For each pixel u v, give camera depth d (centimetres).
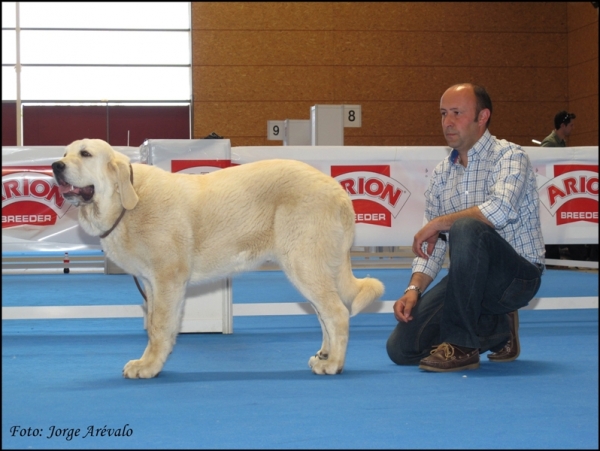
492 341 368
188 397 288
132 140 1731
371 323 539
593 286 779
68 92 1712
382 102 1688
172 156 462
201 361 377
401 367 361
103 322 540
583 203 552
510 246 349
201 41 1659
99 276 889
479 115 368
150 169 339
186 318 477
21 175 537
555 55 1717
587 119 1639
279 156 499
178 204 328
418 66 1692
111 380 324
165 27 1719
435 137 1702
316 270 330
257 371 348
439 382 319
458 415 259
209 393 296
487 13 1698
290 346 429
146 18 1714
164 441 225
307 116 1680
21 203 539
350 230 341
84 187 324
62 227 545
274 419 253
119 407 271
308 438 229
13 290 733
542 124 1723
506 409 268
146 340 451
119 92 1723
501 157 361
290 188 333
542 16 1709
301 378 329
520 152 360
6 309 478
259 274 945
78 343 439
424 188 523
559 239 552
